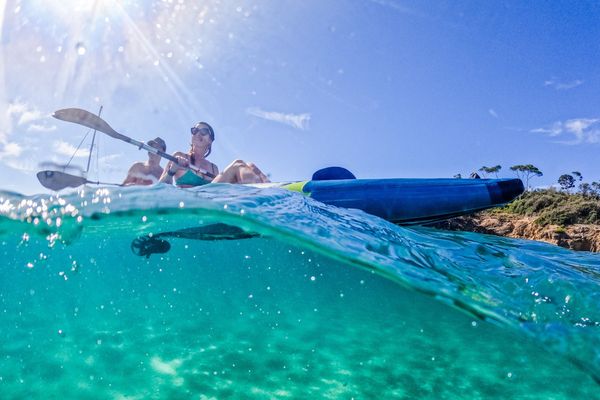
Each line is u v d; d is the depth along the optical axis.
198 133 2.65
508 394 1.23
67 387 1.18
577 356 0.98
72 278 3.88
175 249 3.51
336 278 3.63
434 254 1.50
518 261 1.59
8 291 3.39
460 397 1.20
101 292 3.65
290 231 1.36
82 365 1.37
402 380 1.33
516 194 2.07
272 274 4.47
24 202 1.54
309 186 1.99
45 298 3.10
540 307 1.17
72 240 1.83
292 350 1.61
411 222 1.97
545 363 1.51
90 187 1.64
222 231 1.79
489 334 1.97
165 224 1.79
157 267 4.70
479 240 2.14
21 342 1.66
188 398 1.12
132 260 3.89
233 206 1.41
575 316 1.13
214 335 1.81
